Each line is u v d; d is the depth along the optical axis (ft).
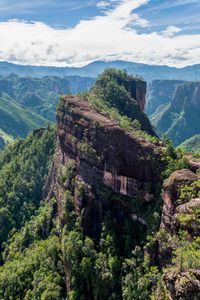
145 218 317.63
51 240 391.04
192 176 274.16
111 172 350.84
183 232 229.25
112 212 347.15
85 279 325.83
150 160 325.01
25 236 471.62
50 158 608.60
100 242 334.85
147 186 324.19
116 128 356.59
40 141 649.20
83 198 369.91
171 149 325.21
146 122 581.12
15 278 402.11
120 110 561.02
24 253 447.83
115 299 294.66
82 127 397.39
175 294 181.88
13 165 639.76
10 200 573.74
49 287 350.23
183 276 182.29
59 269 363.35
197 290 173.68
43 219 455.63
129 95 601.21
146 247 283.59
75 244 339.57
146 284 267.18
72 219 372.17
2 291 405.59
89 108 430.20
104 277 305.32
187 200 253.65
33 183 591.37
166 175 310.24
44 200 537.24
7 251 493.77
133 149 337.11
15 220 548.72
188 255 196.44
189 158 335.88
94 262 321.52
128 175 338.34
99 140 367.86
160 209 302.86
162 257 264.72
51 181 517.14
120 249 322.55
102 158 359.66
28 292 376.48
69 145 421.59
